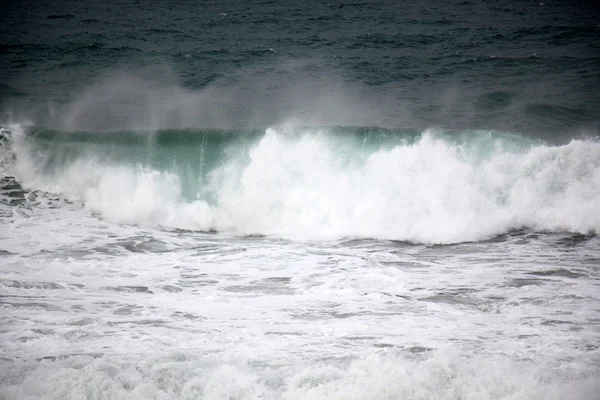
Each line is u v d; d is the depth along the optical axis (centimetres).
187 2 12731
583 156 4381
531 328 2698
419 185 4397
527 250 3888
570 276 3394
